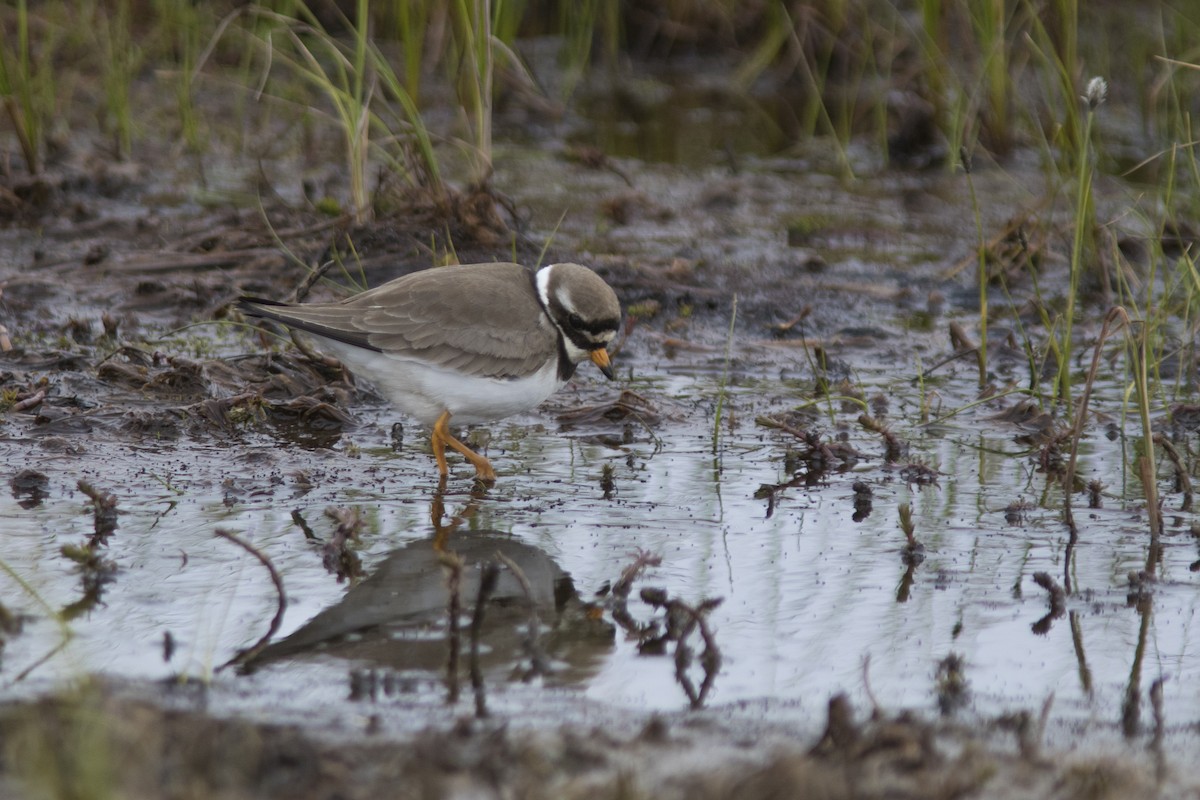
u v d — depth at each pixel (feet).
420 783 21.65
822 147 71.05
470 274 37.50
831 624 28.66
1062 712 25.12
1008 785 22.31
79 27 69.00
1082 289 53.16
